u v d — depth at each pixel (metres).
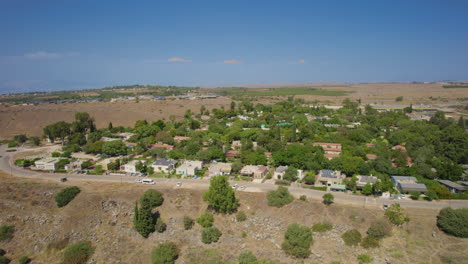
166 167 136.75
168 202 107.19
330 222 93.44
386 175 122.81
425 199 105.06
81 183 123.44
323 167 130.88
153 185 121.56
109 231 96.62
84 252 88.62
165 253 85.44
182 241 92.50
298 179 126.06
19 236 94.50
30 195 110.44
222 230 95.56
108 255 88.69
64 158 154.88
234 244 90.50
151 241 93.44
